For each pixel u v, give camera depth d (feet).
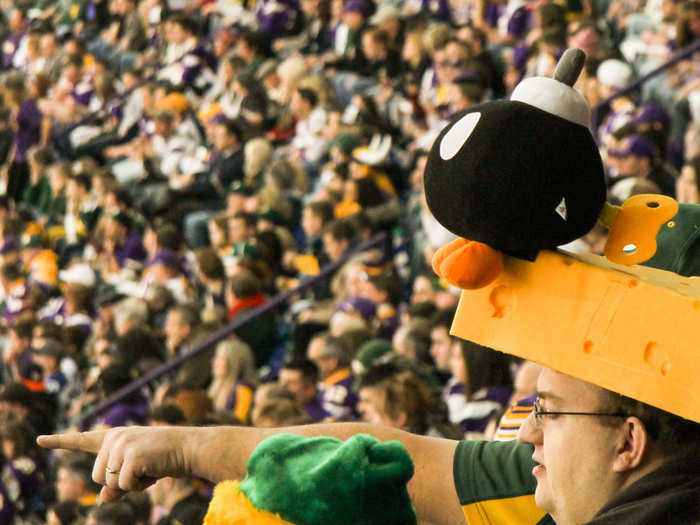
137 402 54.54
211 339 57.98
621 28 79.15
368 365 46.11
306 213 68.85
